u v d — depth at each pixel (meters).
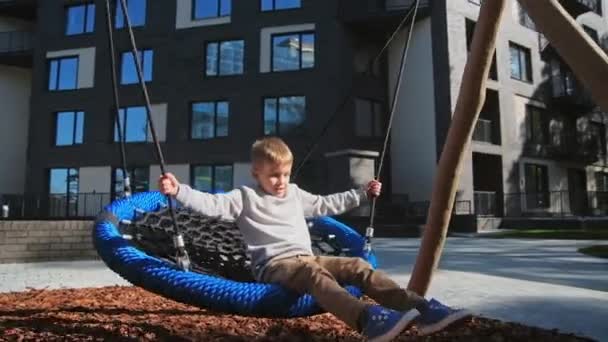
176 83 19.09
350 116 17.55
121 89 19.67
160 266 2.36
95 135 19.67
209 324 3.04
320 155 17.25
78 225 8.02
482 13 2.92
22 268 6.81
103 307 3.61
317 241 3.81
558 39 2.27
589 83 2.19
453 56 17.28
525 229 16.16
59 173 20.11
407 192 18.00
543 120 21.23
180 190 2.39
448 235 14.34
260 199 2.64
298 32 18.20
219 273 3.06
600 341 2.88
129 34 2.67
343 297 2.14
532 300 4.20
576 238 12.43
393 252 9.01
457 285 5.00
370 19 17.55
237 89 18.44
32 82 20.67
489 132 18.61
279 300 2.30
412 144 18.00
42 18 20.88
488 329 3.09
